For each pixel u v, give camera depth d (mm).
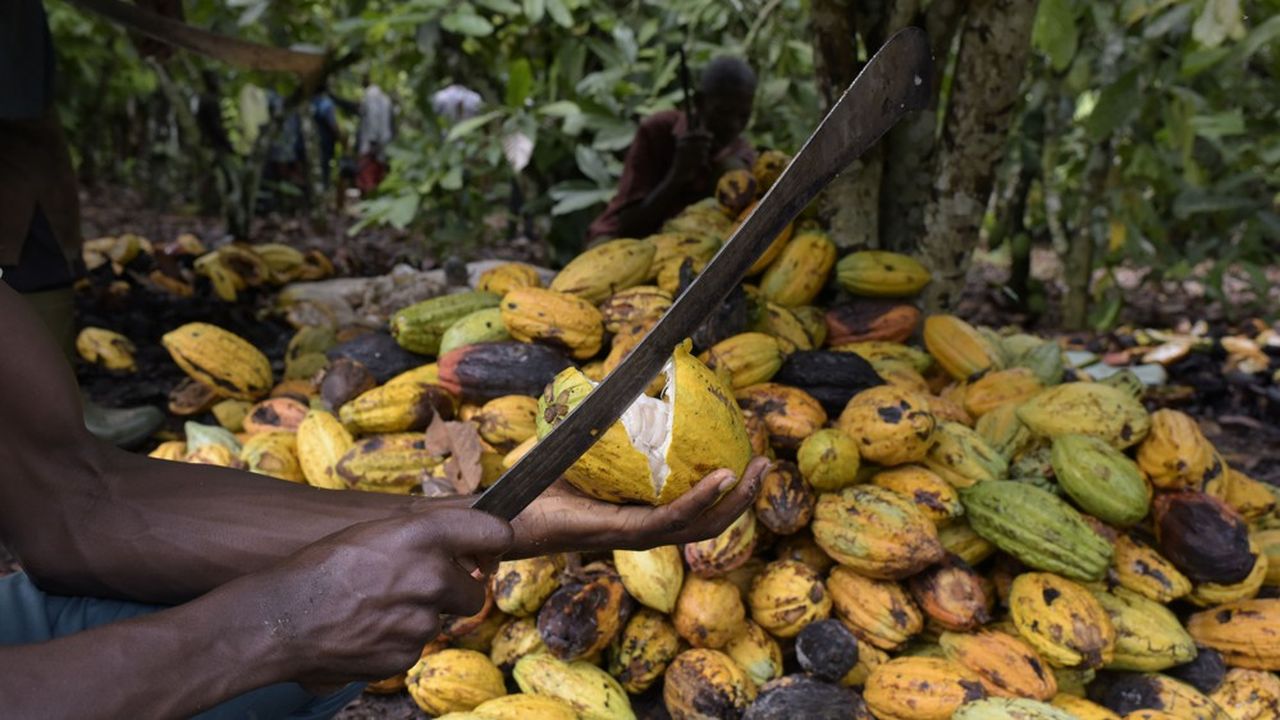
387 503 1306
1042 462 2385
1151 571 2164
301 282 4875
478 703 2031
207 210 9375
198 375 3049
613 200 4555
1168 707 1995
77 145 11328
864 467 2307
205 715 1134
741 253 1011
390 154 5668
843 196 2977
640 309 2492
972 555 2258
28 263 3029
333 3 5875
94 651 892
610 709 1991
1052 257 9336
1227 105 6055
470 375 2426
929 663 2008
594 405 1027
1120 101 4199
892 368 2678
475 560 1099
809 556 2248
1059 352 3010
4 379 1190
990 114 2832
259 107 6379
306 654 940
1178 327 5496
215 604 934
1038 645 2021
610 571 2168
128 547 1226
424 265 5504
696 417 1313
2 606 1234
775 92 4859
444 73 5578
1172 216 6523
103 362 3963
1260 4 4309
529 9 4414
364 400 2432
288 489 1324
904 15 2793
